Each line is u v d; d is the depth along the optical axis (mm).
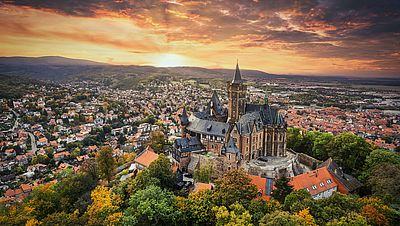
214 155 152375
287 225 71938
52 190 125125
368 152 151000
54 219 92500
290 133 185000
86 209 110125
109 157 146375
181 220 96062
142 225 94562
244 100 177500
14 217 101750
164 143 197250
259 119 163500
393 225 88312
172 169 144500
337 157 152000
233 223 79250
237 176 102938
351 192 123625
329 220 82938
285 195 101625
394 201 102375
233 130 148875
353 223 76438
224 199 96625
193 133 172250
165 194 103688
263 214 87125
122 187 118125
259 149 162750
